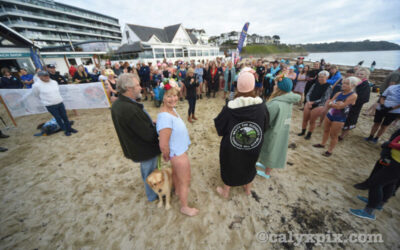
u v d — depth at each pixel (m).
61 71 16.83
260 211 2.09
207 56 27.52
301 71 6.27
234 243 1.74
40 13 48.56
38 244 1.77
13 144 3.91
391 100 3.20
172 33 26.25
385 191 1.95
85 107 5.53
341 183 2.51
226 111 1.59
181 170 1.70
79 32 59.00
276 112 1.97
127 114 1.38
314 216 2.01
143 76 7.21
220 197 2.30
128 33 23.62
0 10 41.97
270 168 2.54
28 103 4.87
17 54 10.62
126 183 2.61
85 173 2.86
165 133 1.46
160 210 2.12
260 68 6.89
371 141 3.73
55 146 3.78
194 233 1.84
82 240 1.80
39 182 2.67
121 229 1.91
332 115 2.97
